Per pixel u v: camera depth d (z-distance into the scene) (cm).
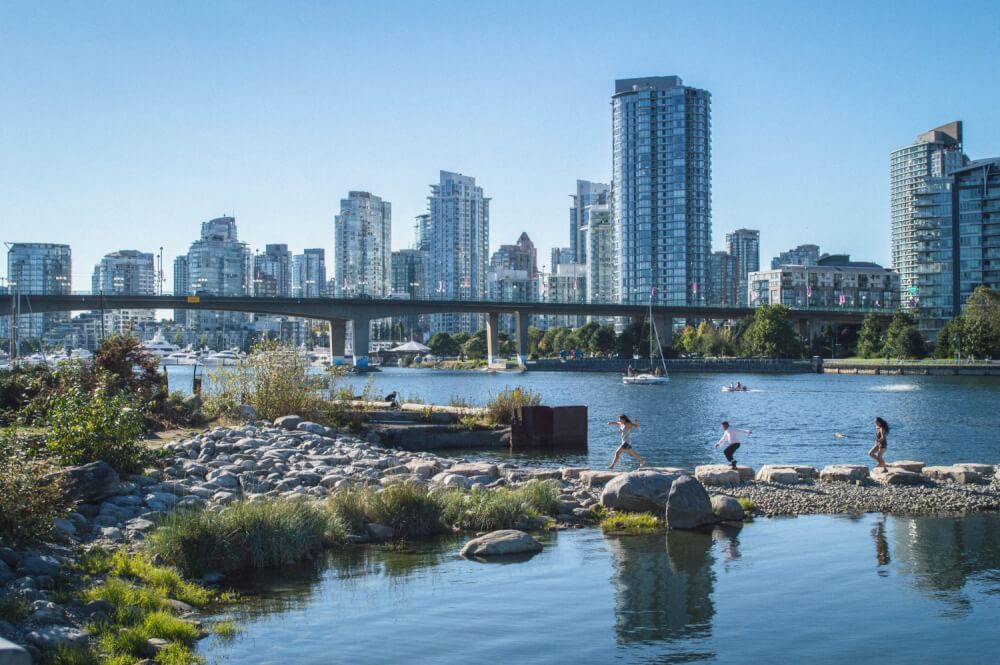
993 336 14938
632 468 3575
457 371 19825
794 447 4538
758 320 18625
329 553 1942
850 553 1938
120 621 1345
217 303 15600
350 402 4478
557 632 1398
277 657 1279
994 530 2183
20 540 1586
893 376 14800
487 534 1997
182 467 2583
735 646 1331
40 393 3116
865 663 1258
